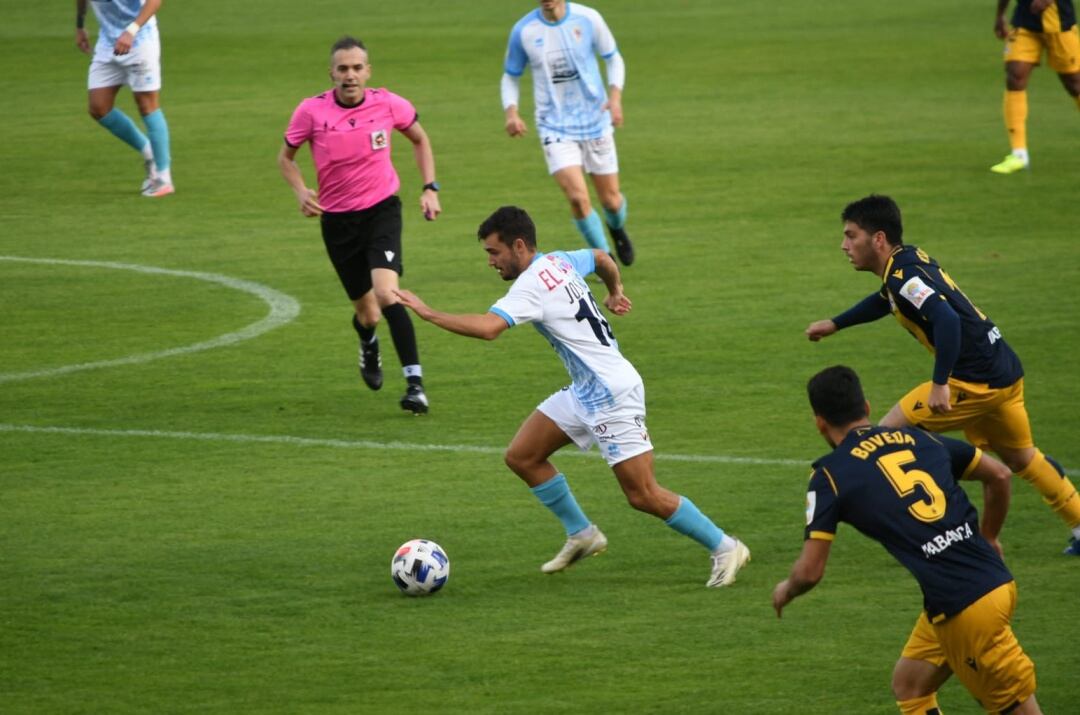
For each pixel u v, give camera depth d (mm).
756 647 22453
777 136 73500
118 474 31078
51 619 23719
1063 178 61531
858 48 105875
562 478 25484
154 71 60625
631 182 63781
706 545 25141
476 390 37250
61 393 36938
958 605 17969
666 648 22469
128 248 53250
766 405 35281
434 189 37000
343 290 47719
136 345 41438
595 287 47375
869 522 18328
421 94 88938
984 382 25172
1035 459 25906
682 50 106875
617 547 27172
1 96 88000
